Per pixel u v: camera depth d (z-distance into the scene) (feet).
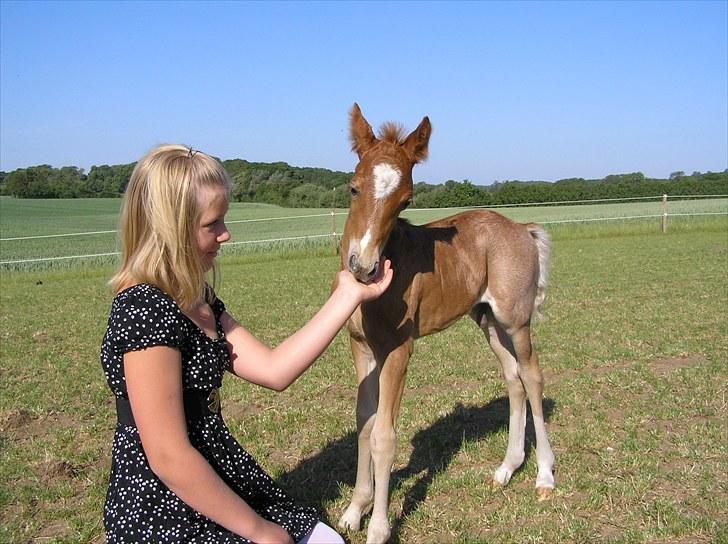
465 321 32.58
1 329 33.99
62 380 23.53
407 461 16.01
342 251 12.19
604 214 111.24
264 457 16.26
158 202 6.84
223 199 7.30
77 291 50.39
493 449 16.39
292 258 72.84
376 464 11.59
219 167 7.38
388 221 11.19
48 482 15.02
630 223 88.94
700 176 175.73
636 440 16.52
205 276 7.73
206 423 7.50
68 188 236.43
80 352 28.35
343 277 8.56
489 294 14.99
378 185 11.07
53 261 73.05
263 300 41.47
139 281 6.97
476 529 12.75
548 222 94.27
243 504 6.84
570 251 65.77
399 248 12.57
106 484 14.78
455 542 12.13
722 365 22.93
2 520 13.34
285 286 47.93
